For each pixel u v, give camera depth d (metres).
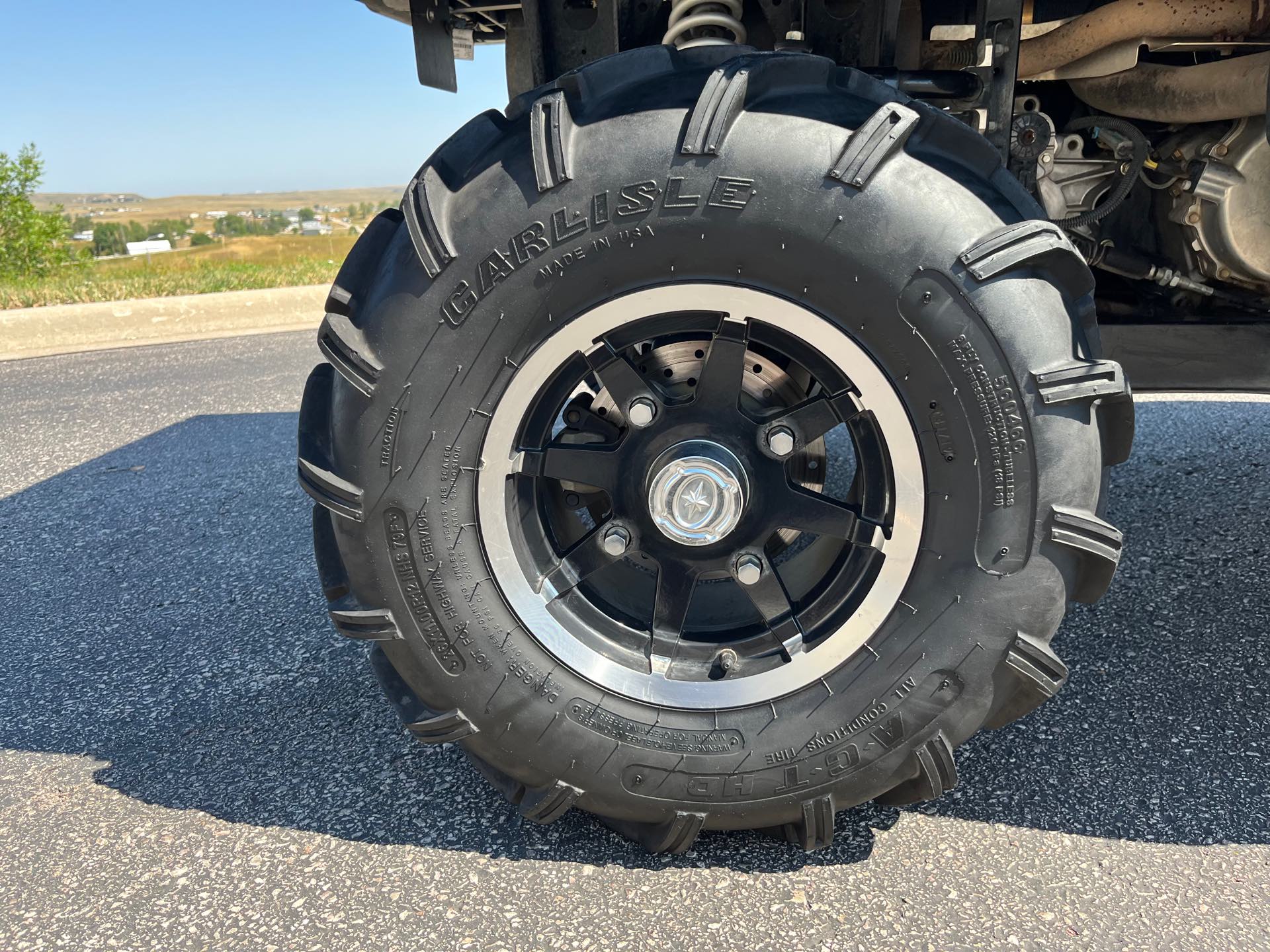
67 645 2.45
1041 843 1.55
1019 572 1.34
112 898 1.49
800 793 1.47
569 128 1.29
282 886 1.50
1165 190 2.13
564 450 1.47
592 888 1.47
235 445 4.39
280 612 2.61
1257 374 2.00
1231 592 2.48
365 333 1.36
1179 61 2.23
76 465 4.11
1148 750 1.81
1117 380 1.26
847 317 1.30
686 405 1.43
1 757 1.93
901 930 1.36
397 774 1.82
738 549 1.47
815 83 1.32
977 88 1.67
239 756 1.91
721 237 1.28
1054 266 1.29
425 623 1.45
